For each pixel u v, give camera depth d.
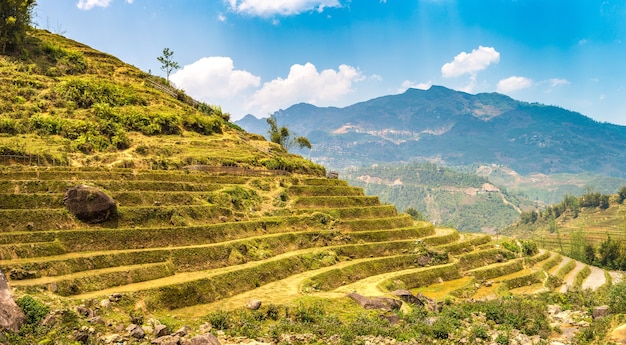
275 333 49.62
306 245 86.88
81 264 55.59
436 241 108.75
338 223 97.81
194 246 67.81
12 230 58.62
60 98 107.56
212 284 60.66
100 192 65.25
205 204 81.00
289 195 102.44
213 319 50.94
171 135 115.88
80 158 86.88
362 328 52.69
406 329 54.72
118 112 109.12
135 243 64.25
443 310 69.00
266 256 76.62
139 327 44.72
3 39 118.50
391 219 108.12
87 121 99.88
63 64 127.94
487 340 54.72
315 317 56.44
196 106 151.00
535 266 119.69
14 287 46.97
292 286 68.69
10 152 77.62
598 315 64.94
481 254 110.56
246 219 85.69
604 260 164.00
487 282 96.88
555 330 60.91
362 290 73.19
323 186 109.31
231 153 113.75
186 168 96.38
